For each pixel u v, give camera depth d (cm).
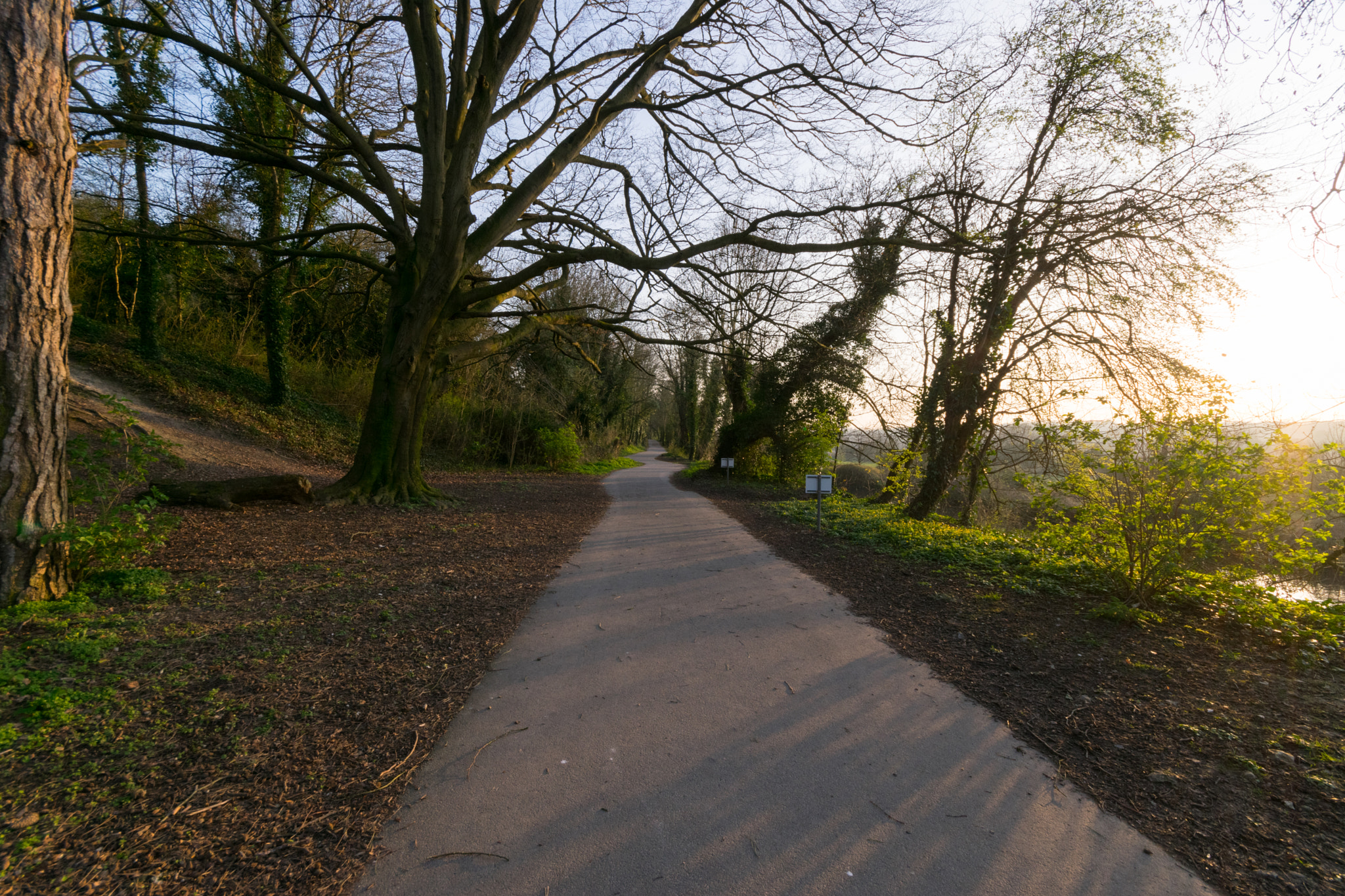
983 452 1348
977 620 538
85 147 749
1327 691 375
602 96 1155
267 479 998
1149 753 309
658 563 803
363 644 445
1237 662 432
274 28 1020
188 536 730
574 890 212
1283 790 271
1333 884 215
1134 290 975
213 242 1084
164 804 252
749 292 1093
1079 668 422
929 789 278
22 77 432
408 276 1131
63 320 466
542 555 835
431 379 1248
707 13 1003
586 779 285
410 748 309
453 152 1114
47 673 350
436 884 215
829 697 379
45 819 236
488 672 414
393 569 680
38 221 443
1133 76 954
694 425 4534
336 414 2195
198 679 365
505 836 242
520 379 3152
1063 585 638
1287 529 523
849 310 1421
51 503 460
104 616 444
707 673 417
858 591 652
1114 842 241
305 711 339
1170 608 548
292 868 220
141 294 1666
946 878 219
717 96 1120
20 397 438
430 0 1019
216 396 1741
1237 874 222
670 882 217
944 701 373
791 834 245
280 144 1353
